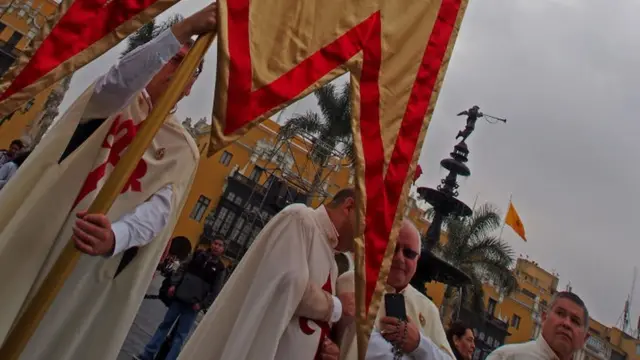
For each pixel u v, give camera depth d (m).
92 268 2.11
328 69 1.87
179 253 6.78
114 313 2.12
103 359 2.07
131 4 1.61
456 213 8.72
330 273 2.15
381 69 2.03
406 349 2.16
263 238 2.13
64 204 1.98
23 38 29.00
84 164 2.04
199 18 1.78
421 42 2.17
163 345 4.99
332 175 28.17
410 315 2.60
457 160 9.22
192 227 30.52
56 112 26.91
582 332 2.93
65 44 1.52
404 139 2.04
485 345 30.27
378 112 2.00
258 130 32.06
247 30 1.70
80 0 1.56
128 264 2.17
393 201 1.98
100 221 1.59
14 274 1.86
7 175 4.89
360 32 1.99
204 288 5.01
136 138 1.61
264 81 1.70
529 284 32.94
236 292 2.08
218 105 1.60
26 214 1.90
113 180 1.61
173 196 2.25
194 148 2.39
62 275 1.55
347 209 2.21
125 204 2.14
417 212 23.23
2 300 1.83
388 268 1.91
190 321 4.98
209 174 31.16
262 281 1.95
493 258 18.69
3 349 1.46
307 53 1.83
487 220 19.17
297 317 2.00
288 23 1.81
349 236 2.21
